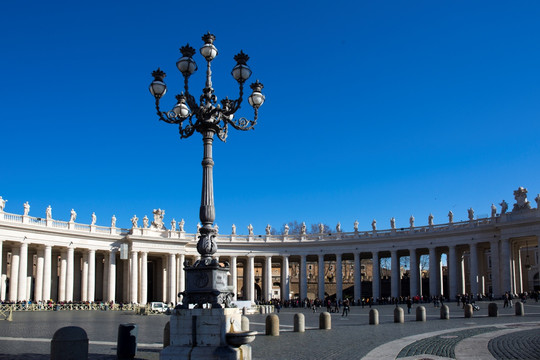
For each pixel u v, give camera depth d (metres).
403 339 24.86
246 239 89.00
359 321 41.00
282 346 23.02
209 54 18.80
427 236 78.62
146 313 57.69
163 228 85.69
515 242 73.19
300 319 30.34
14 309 60.97
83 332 15.62
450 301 69.38
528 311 45.78
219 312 16.91
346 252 85.50
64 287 73.62
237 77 18.80
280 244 88.25
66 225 74.12
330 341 24.84
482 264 79.38
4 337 27.47
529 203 67.88
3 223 64.94
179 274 85.12
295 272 122.31
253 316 50.75
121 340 19.73
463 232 74.62
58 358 15.15
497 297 67.94
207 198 18.02
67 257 74.00
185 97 18.83
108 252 80.06
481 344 21.77
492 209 72.56
